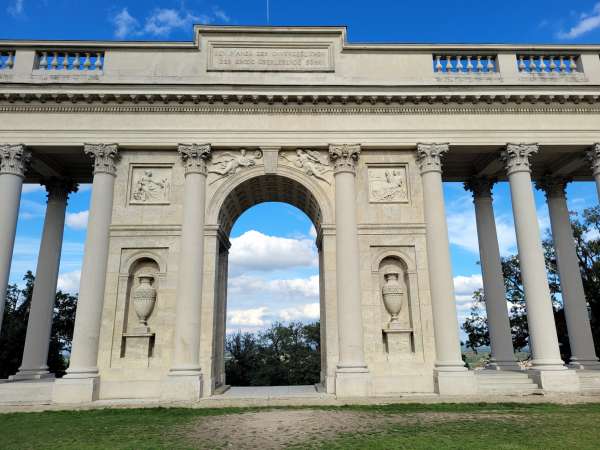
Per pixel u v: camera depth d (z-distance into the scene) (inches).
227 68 1432.1
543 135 1400.1
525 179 1366.9
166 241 1315.2
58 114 1349.7
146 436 780.6
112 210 1326.3
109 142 1338.6
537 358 1262.3
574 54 1493.6
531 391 1191.6
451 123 1397.6
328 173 1381.6
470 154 1502.2
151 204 1342.3
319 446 693.9
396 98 1384.1
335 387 1216.2
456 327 1250.6
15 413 1023.6
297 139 1371.8
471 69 1481.3
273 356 4015.8
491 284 1584.6
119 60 1416.1
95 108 1357.0
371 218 1362.0
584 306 1572.3
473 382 1192.2
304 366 3855.8
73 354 1184.2
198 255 1280.8
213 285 1288.1
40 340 1455.5
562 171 1641.2
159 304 1273.4
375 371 1251.2
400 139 1380.4
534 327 1275.8
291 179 1375.5
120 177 1354.6
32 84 1327.5
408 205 1375.5
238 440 743.7
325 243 1330.0
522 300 2888.8
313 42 1473.9
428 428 815.1
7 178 1295.5
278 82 1425.9
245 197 1535.4
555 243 1659.7
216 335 1433.3
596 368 1496.1
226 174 1368.1
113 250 1301.7
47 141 1327.5
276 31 1467.8
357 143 1371.8
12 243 1280.8
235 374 3592.5
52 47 1412.4
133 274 1314.0
